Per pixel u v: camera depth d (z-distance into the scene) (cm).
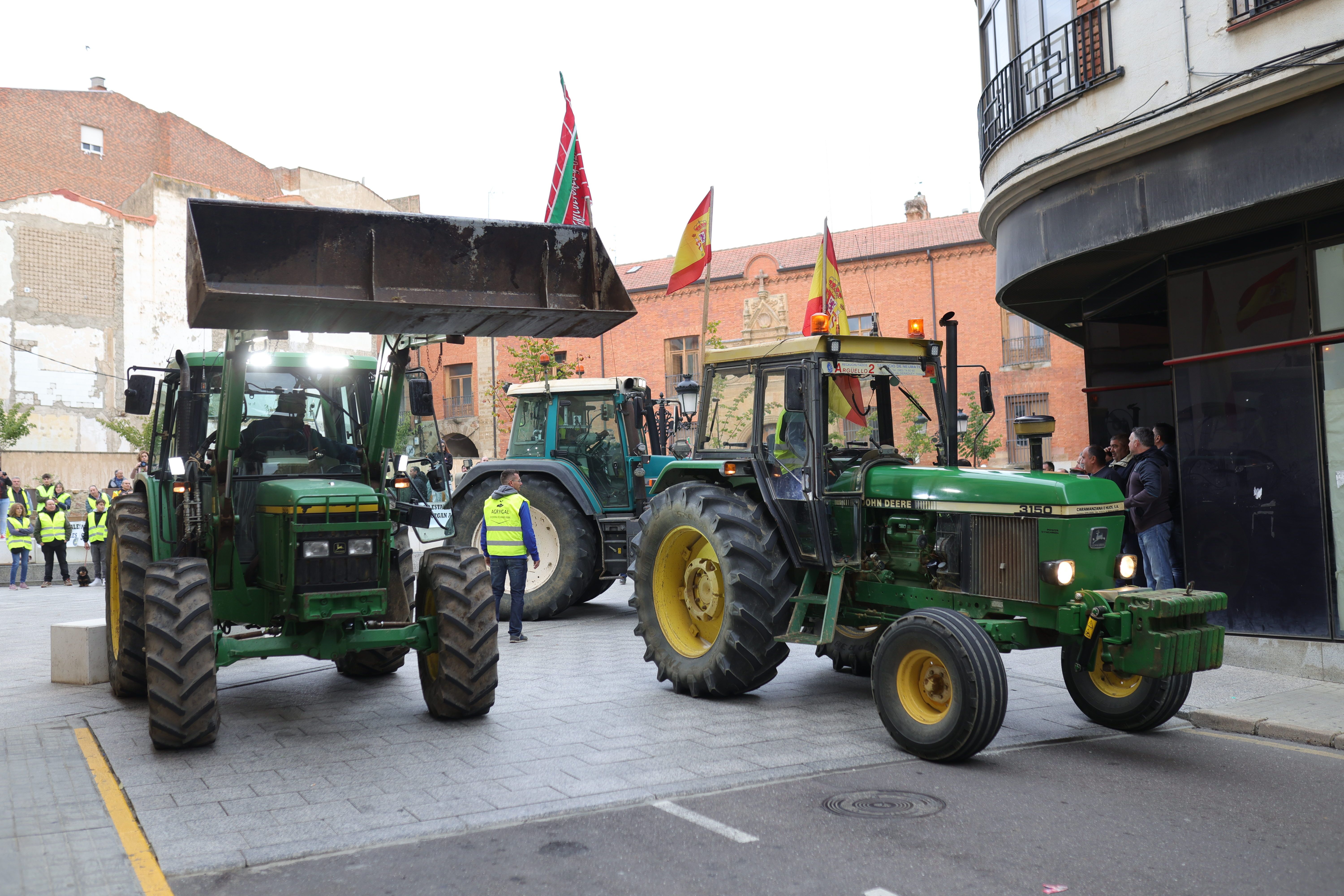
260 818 447
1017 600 579
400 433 731
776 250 3309
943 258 2867
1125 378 1102
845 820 446
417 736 596
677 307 3341
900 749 567
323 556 591
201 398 674
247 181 4275
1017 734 605
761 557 679
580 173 1238
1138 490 875
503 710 668
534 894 367
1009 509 586
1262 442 801
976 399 2644
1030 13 966
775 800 476
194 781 504
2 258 3238
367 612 602
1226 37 746
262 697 719
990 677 524
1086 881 377
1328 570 755
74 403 3375
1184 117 761
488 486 1192
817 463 671
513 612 961
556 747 568
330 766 532
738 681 680
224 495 627
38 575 2006
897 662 569
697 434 782
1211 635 536
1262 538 798
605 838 425
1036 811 459
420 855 406
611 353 3447
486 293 582
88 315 3409
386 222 562
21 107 3769
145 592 564
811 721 634
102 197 3934
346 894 368
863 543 666
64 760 546
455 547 669
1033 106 957
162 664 547
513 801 470
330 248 554
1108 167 853
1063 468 2680
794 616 683
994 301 2797
